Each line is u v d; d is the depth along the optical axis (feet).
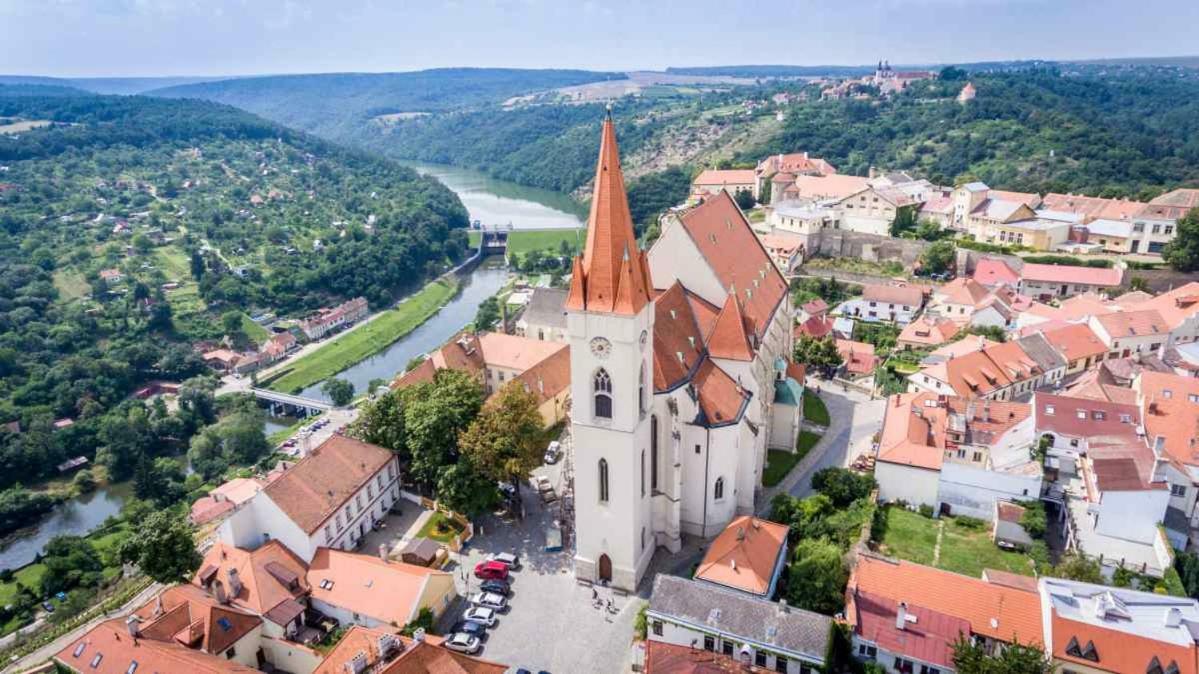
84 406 610.65
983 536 304.09
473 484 310.65
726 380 310.24
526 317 578.66
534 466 323.78
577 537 284.82
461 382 347.97
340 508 308.40
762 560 261.85
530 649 255.91
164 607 259.39
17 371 646.74
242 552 281.54
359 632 231.30
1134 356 416.87
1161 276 585.63
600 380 261.03
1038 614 225.76
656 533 305.32
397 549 316.60
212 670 219.00
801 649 221.46
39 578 401.08
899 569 244.63
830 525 295.69
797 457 374.22
